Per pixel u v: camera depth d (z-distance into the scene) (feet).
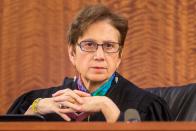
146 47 22.84
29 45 23.25
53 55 23.11
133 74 22.80
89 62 11.97
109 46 11.93
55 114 12.00
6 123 6.57
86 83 12.46
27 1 23.29
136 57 22.84
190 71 22.63
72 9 23.12
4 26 23.32
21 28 23.32
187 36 22.71
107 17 11.91
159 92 13.87
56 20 23.15
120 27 11.98
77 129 6.00
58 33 23.12
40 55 23.20
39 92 14.03
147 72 22.76
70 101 11.68
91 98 11.60
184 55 22.70
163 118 12.35
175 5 22.82
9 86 23.34
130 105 12.28
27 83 23.22
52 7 23.20
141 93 12.65
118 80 12.97
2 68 23.35
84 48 11.93
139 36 22.85
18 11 23.35
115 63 12.12
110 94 12.50
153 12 22.89
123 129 5.97
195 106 13.01
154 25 22.85
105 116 11.34
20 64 23.27
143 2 22.90
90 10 12.01
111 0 22.99
